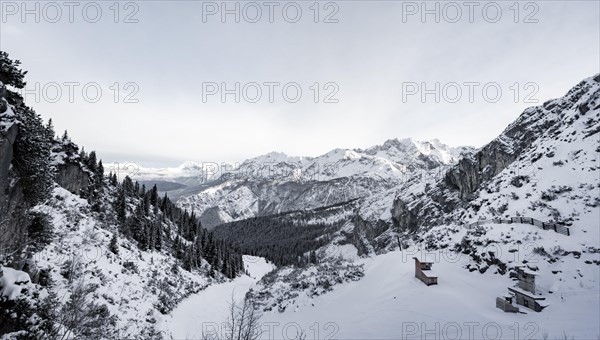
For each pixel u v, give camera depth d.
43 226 23.22
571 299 18.89
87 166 57.72
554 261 23.44
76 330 18.69
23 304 14.52
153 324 32.06
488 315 17.84
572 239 24.73
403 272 27.31
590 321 15.33
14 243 19.38
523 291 19.72
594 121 39.88
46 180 22.09
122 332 25.86
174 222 94.06
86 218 42.66
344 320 21.31
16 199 19.28
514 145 75.38
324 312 24.27
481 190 47.44
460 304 19.80
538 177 36.41
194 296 50.31
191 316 39.66
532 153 44.75
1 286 14.45
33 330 14.32
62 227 34.84
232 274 86.44
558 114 66.62
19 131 18.64
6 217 18.11
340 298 26.53
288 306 27.55
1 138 16.36
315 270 34.75
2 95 17.53
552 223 27.45
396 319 18.66
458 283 24.31
